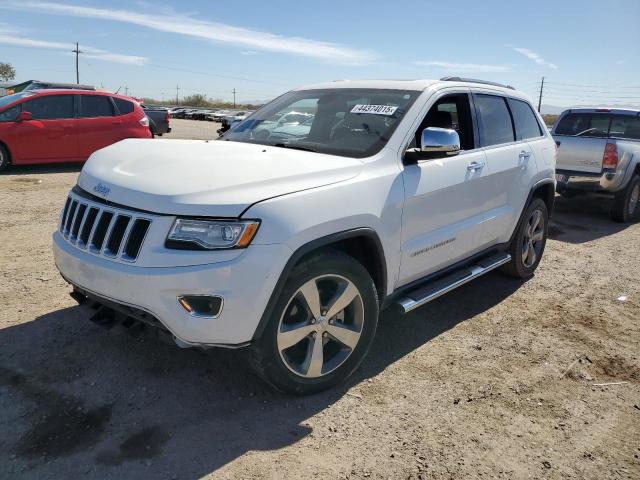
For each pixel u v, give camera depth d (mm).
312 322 3025
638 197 8992
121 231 2803
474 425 3006
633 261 6504
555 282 5547
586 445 2893
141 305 2672
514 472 2646
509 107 4996
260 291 2674
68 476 2457
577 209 9977
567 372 3672
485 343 4051
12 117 10531
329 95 4277
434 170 3738
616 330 4414
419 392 3312
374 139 3596
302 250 2799
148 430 2801
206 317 2633
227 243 2623
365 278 3215
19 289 4484
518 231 5117
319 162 3188
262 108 4680
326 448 2740
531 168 5012
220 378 3312
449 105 4250
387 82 4223
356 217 3066
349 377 3447
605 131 9344
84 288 2967
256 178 2838
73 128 11078
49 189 8977
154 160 3127
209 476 2498
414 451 2758
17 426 2783
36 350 3527
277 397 3152
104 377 3262
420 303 3701
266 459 2633
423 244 3693
